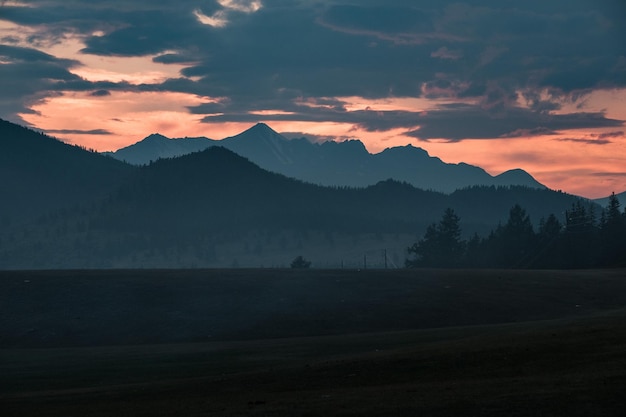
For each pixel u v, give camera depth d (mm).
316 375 41312
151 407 36594
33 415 37031
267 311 90562
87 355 66438
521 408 27953
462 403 29578
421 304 93125
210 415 31781
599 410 26844
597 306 90562
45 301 93562
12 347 78875
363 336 72438
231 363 55969
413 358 41781
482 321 85812
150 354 65188
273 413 30812
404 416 28516
